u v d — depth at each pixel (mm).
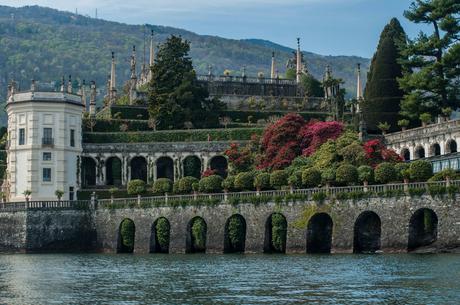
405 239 140750
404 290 93000
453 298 86938
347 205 148000
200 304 88062
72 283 109812
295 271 116250
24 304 90250
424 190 139375
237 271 120125
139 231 179250
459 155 160875
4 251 187375
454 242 135875
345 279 104188
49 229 187125
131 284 107312
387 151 170500
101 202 187500
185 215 171625
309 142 190500
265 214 158625
